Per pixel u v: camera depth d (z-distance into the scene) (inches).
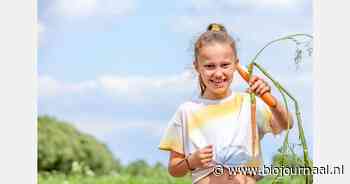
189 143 157.8
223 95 158.7
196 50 156.3
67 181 254.5
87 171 281.0
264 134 158.6
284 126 154.5
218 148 156.3
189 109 159.3
